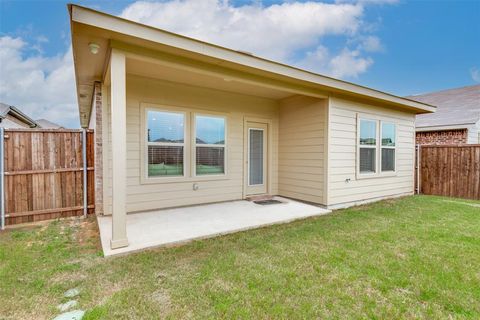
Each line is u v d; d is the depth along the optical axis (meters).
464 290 2.37
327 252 3.24
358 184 6.54
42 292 2.32
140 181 5.23
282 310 2.06
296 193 6.68
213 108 6.11
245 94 6.60
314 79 5.16
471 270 2.76
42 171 4.81
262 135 7.09
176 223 4.41
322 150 5.99
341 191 6.15
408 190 8.09
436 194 8.08
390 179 7.46
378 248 3.38
